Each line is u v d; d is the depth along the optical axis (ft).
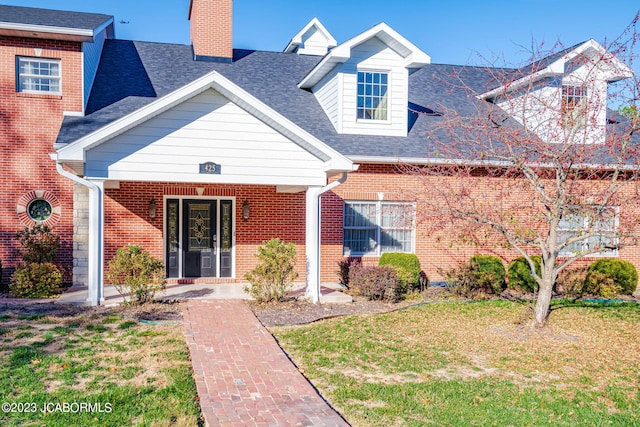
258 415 19.94
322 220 51.88
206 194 50.88
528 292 50.49
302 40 78.54
